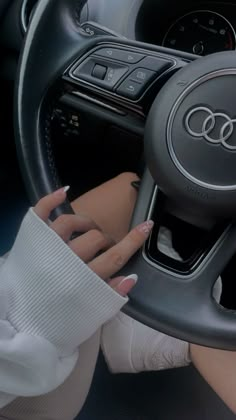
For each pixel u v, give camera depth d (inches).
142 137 18.2
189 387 26.9
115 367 26.3
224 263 15.0
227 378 21.0
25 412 17.9
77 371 18.9
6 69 24.7
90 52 16.8
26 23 22.5
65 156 24.7
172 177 14.7
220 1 21.2
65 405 18.9
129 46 16.8
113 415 26.5
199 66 14.7
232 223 15.1
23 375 14.3
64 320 13.8
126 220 20.9
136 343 24.7
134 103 16.5
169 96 14.8
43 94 17.0
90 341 19.1
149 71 16.3
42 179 16.9
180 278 15.0
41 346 13.7
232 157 14.3
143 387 26.9
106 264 13.7
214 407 26.5
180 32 22.5
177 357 24.0
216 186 14.4
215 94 14.5
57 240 13.5
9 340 13.6
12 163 28.2
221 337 14.6
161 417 26.5
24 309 13.9
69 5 17.1
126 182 21.8
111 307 13.7
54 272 13.4
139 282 15.0
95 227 15.1
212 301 14.8
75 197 26.2
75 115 21.0
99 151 23.3
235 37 22.2
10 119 26.6
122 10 21.3
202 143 14.4
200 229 16.0
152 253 15.3
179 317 14.8
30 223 14.0
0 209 28.4
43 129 17.2
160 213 15.9
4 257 19.6
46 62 17.0
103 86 16.6
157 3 21.3
